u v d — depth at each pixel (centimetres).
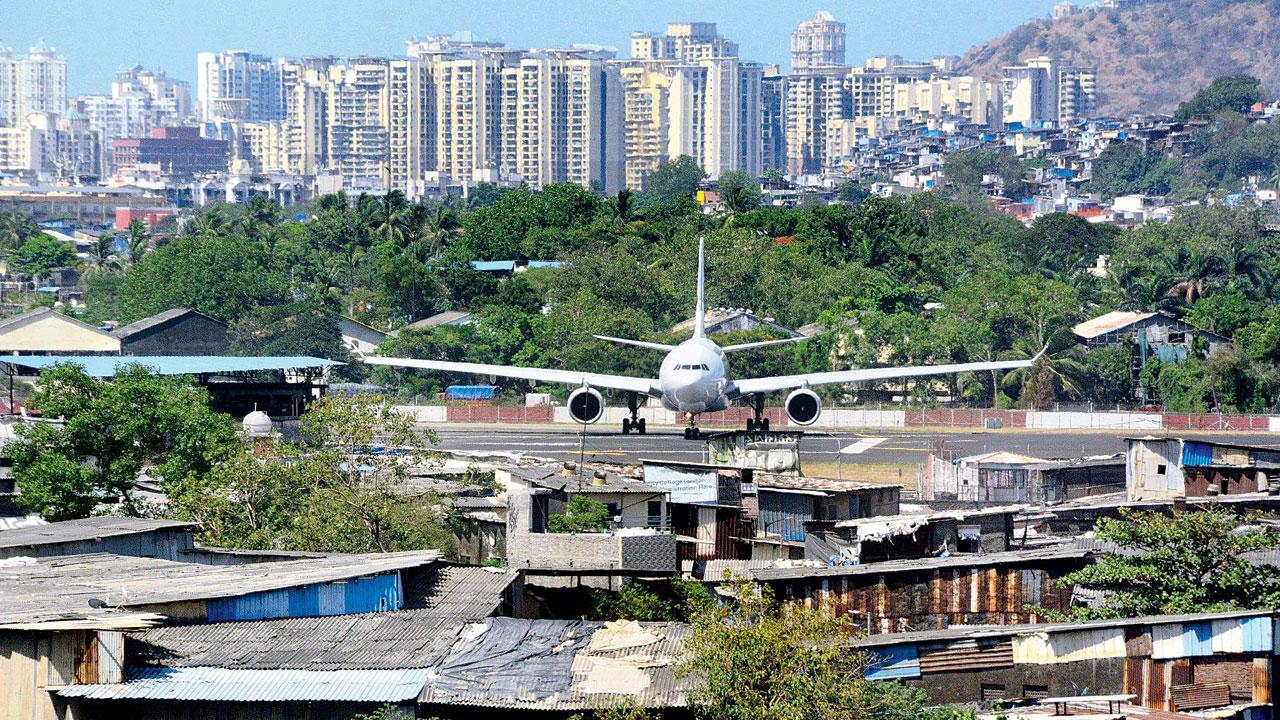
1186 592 5969
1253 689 5197
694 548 7681
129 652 4788
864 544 7031
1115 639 5209
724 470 8288
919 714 4750
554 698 4616
